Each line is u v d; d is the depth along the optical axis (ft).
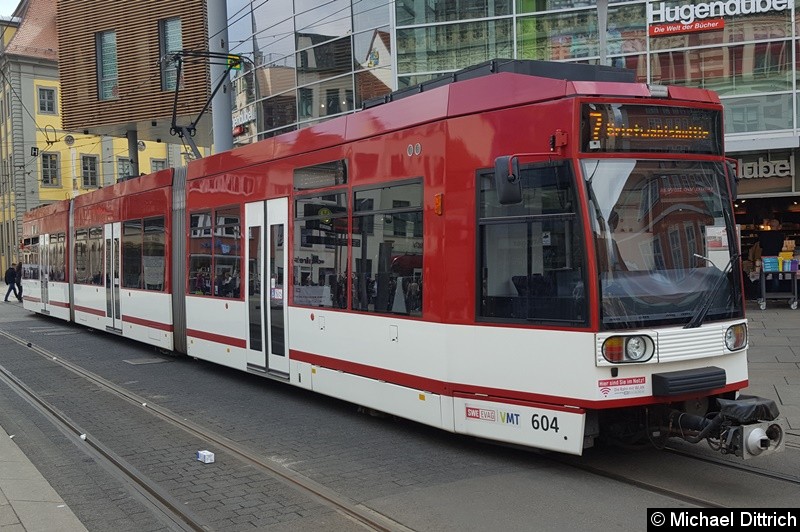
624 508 17.67
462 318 22.07
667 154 20.71
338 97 71.05
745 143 56.75
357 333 26.68
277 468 21.72
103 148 166.71
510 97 21.17
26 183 157.69
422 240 23.53
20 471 21.16
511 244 20.99
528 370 20.48
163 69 84.99
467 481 20.08
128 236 50.67
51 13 167.73
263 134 80.38
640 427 21.02
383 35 66.33
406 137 24.35
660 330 19.66
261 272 33.58
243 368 35.37
